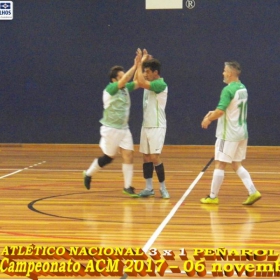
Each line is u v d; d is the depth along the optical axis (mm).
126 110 13602
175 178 16750
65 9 24719
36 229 10266
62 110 25047
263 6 24016
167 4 24312
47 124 25125
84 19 24688
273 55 24141
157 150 13422
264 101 24312
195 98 24469
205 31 24266
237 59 24250
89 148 24922
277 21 24016
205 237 9727
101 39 24672
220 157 12750
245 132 12727
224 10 24172
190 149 24562
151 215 11633
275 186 15469
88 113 24938
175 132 24641
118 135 13523
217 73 24312
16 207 12359
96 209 12219
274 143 24391
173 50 24438
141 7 24469
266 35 24094
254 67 24219
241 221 11102
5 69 25094
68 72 24906
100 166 13734
